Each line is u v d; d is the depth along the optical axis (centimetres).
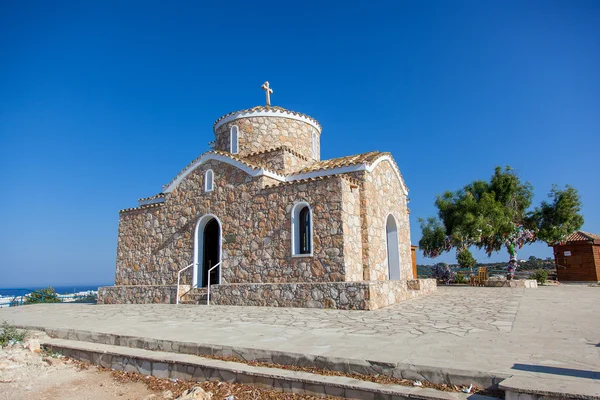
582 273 3222
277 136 2236
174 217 2077
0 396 671
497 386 513
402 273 2125
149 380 727
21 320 1314
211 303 1689
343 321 1047
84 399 657
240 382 644
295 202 1670
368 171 1800
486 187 2919
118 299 2028
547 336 775
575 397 436
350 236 1591
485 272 2670
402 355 633
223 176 1928
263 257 1714
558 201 2755
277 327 973
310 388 583
